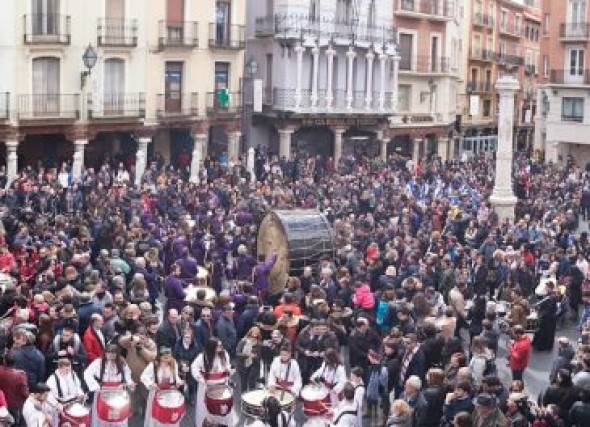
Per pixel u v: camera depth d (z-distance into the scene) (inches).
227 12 1894.7
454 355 561.3
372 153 2235.5
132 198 1136.8
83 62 1632.6
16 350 547.5
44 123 1583.4
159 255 871.1
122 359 560.7
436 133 2497.5
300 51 1984.5
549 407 506.3
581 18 2245.3
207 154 1923.0
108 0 1669.5
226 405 563.8
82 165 1621.6
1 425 478.3
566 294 908.6
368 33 2143.2
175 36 1787.6
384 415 629.6
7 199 1109.7
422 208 1190.3
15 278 732.7
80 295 651.5
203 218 1058.1
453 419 467.8
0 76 1534.2
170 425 552.1
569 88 2266.2
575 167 2034.9
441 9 2445.9
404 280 771.4
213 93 1881.2
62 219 934.4
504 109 1242.6
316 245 896.3
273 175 1542.8
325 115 2049.7
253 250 944.9
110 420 536.1
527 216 1134.4
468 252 960.9
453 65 2576.3
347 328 718.5
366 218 1071.0
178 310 698.2
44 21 1578.5
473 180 1594.5
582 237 1082.7
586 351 586.6
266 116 2036.2
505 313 818.2
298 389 574.9
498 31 2965.1
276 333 629.9
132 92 1722.4
